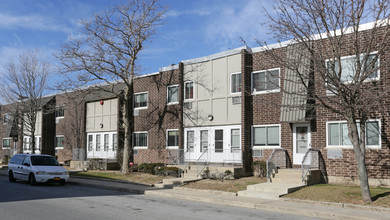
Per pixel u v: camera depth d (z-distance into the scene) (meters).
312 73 15.58
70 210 10.95
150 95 25.22
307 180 15.25
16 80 29.06
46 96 35.19
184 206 12.23
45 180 18.16
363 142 11.96
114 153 27.50
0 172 27.58
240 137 19.92
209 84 21.58
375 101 11.81
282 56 15.71
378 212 10.46
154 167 22.45
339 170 16.09
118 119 26.88
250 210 11.58
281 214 10.90
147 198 14.23
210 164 20.62
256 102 18.73
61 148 33.22
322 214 10.48
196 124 21.95
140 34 22.36
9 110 32.41
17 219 9.45
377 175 14.96
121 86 27.66
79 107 31.14
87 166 27.41
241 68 19.69
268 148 18.92
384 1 11.64
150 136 24.91
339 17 12.30
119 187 17.05
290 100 17.28
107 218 9.74
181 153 22.38
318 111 16.88
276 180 15.92
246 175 19.06
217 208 11.91
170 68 23.92
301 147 17.75
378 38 13.59
